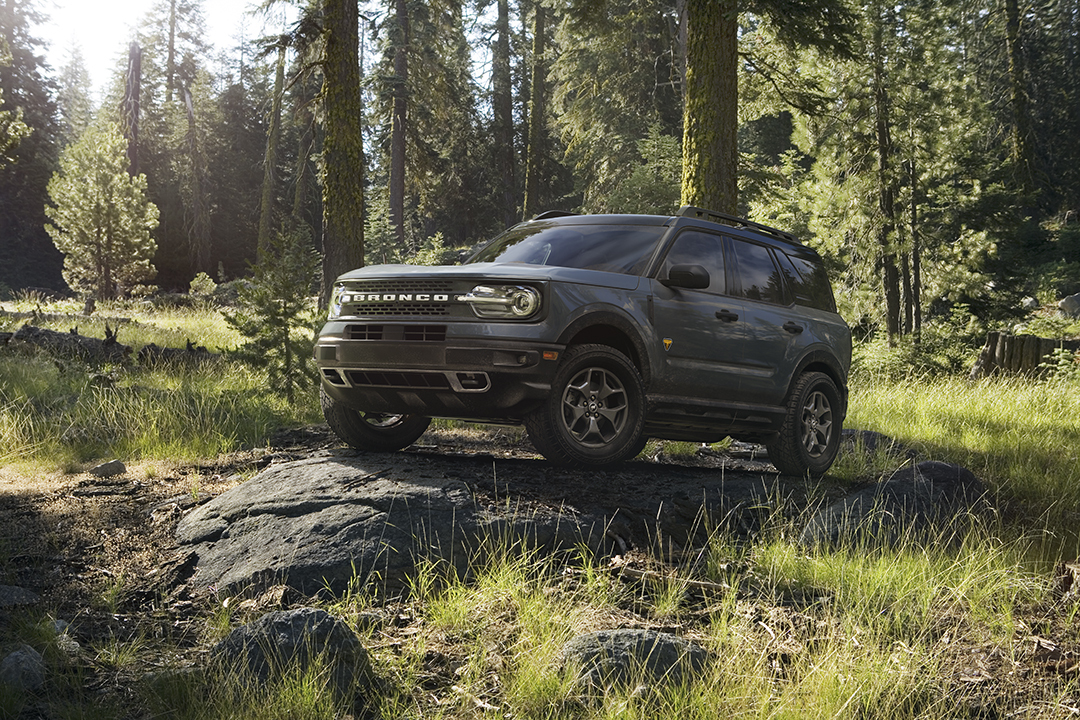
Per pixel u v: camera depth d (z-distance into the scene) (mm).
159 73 54844
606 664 3641
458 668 3820
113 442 7855
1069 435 10383
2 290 38188
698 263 6684
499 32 47344
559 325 5531
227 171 54688
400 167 37469
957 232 23844
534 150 45125
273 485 5520
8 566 4672
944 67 22406
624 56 34656
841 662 3867
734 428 6926
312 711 3273
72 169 29453
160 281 51312
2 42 24672
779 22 12266
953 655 4328
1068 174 45656
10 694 3238
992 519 6594
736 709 3516
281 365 10906
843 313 23344
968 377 17391
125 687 3490
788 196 23297
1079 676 4105
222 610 4285
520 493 5602
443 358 5469
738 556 5480
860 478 7719
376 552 4688
